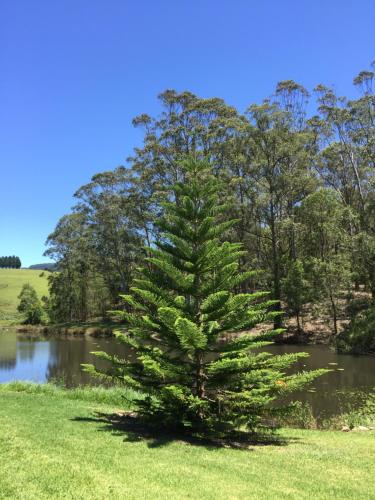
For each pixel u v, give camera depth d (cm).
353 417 1129
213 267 896
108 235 4888
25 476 527
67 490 498
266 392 878
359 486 598
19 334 4938
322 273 3056
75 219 5806
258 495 538
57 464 578
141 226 4547
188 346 790
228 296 834
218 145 3812
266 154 3794
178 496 509
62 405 1051
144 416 874
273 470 652
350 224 3472
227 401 838
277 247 4159
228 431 908
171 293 926
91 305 5981
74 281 6003
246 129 3744
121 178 4703
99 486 517
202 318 866
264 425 980
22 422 805
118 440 737
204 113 4209
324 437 927
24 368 2295
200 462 658
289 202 4056
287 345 2986
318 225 3403
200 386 855
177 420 820
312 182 3800
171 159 4141
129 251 4828
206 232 916
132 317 886
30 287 7356
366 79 3716
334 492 570
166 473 589
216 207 954
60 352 3038
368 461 723
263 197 3678
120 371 898
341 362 2256
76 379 1934
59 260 5950
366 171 3822
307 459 725
